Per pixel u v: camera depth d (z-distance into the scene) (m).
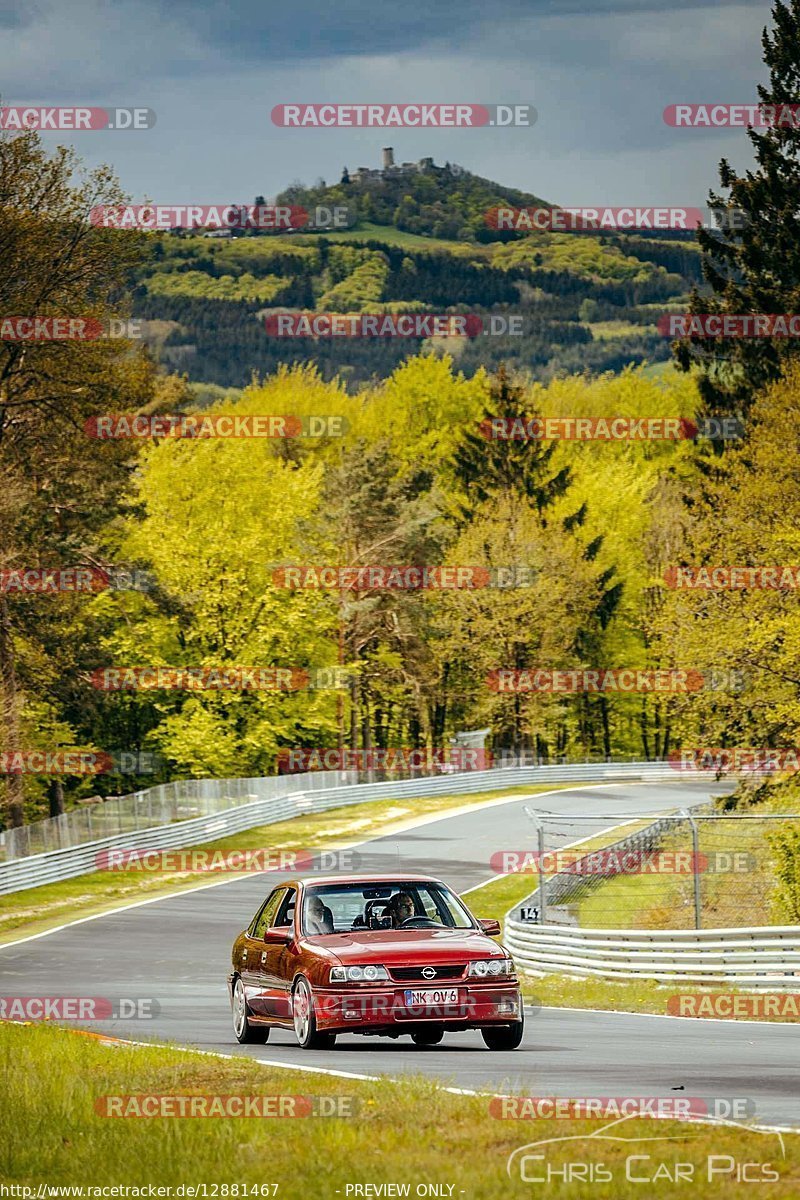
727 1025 54.50
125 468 177.75
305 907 46.81
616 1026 54.66
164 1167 27.50
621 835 169.62
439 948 43.84
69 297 155.00
